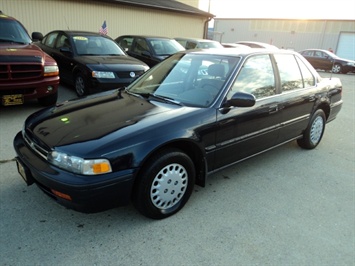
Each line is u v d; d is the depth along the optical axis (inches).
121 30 528.7
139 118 109.4
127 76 264.2
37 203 116.4
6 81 206.5
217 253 95.9
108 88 257.1
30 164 100.9
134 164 97.0
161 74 149.9
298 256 96.7
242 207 122.0
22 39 248.2
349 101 376.2
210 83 130.6
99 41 310.7
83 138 97.6
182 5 673.0
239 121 128.1
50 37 340.5
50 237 99.1
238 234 105.4
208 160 120.7
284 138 161.5
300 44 1257.4
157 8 561.3
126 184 96.9
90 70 256.1
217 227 108.6
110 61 272.5
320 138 193.8
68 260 90.1
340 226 113.3
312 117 177.5
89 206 94.0
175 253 95.0
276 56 156.3
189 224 109.3
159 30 592.7
